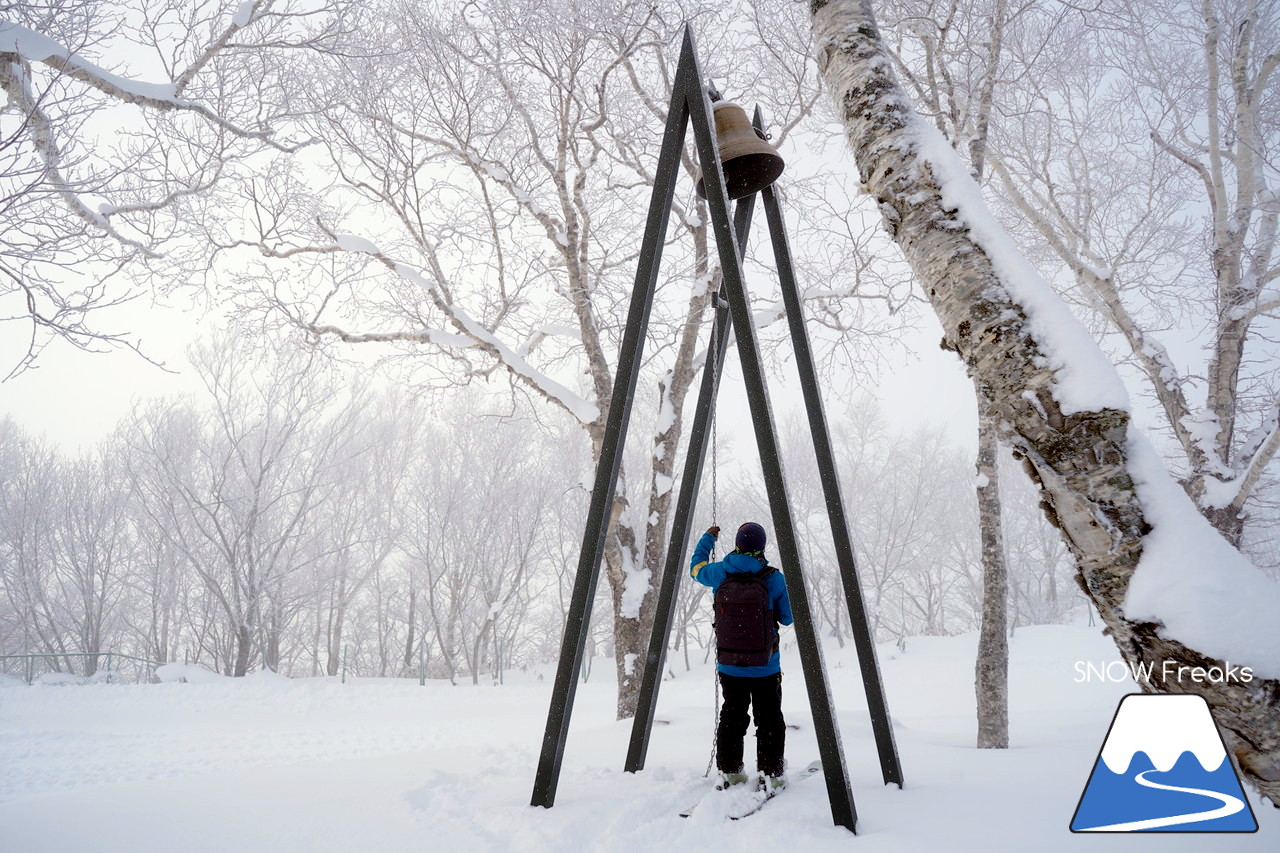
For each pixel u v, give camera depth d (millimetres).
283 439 24172
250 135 7961
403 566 32031
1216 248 9703
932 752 4391
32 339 5918
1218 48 9930
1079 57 10859
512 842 2928
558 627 33281
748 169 4402
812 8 3371
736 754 3438
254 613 22859
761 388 3248
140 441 25125
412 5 9547
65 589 29016
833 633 28547
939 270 2551
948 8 8398
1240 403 10000
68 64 6137
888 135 2838
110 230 7336
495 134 10172
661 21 9461
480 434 28031
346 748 8875
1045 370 2209
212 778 4391
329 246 10016
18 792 6199
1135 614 1955
